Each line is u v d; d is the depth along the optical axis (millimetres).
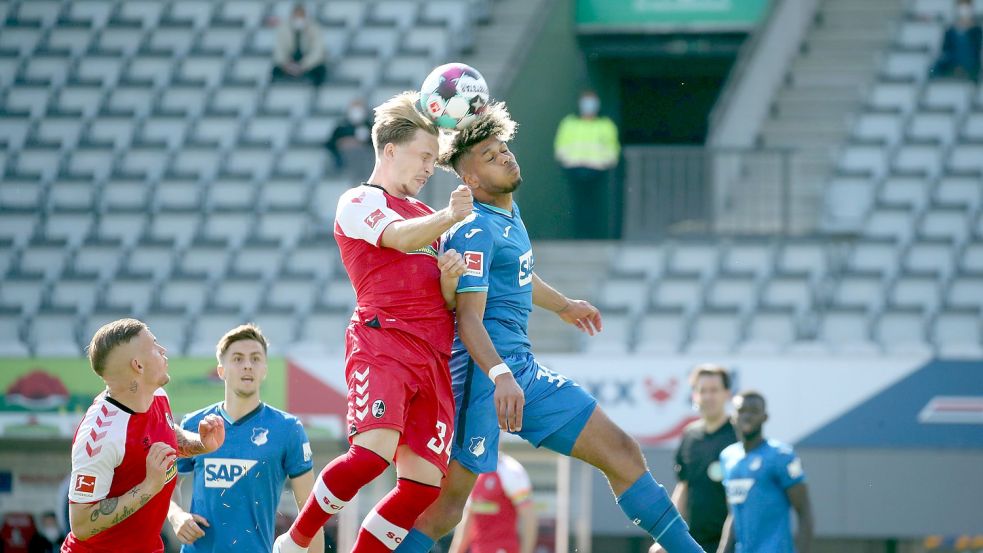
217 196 62906
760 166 63250
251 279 56625
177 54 73438
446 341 17641
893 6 73375
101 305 56281
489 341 17266
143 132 67875
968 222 56969
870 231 57469
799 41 72250
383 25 74438
